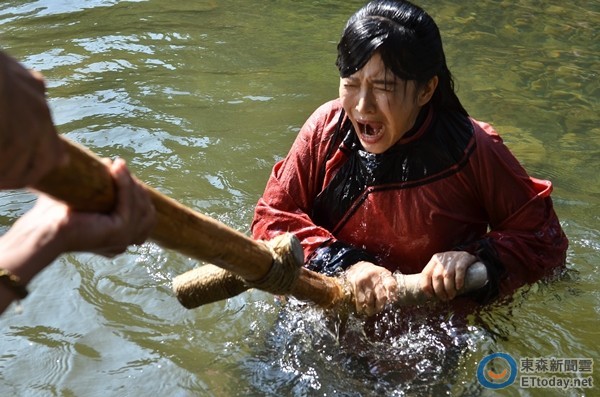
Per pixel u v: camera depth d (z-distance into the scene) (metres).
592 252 3.63
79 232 1.42
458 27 6.21
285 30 6.11
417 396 2.72
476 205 2.99
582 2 6.73
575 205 4.02
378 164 2.91
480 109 5.01
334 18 6.36
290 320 3.00
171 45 5.71
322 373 2.80
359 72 2.69
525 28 6.22
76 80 5.11
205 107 4.84
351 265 2.93
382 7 2.72
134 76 5.20
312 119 3.07
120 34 5.84
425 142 2.87
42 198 1.47
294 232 3.02
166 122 4.62
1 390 2.75
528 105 5.08
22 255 1.35
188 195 3.96
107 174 1.46
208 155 4.31
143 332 3.05
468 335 2.94
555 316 3.15
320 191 3.08
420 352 2.86
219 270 2.37
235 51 5.68
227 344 2.98
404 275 2.85
